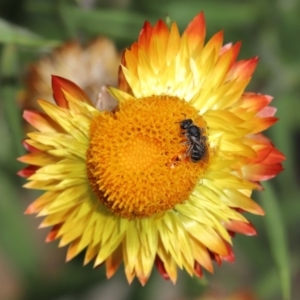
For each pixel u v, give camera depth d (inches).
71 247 11.0
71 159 10.8
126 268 10.8
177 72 10.8
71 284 14.0
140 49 10.6
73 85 10.8
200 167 10.6
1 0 13.7
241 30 13.9
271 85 14.1
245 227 10.9
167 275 11.0
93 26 13.1
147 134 10.4
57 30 13.8
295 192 14.2
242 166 10.8
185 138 10.3
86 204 10.9
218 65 10.8
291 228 14.7
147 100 10.6
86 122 10.7
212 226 10.8
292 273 14.8
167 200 10.6
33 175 10.8
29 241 14.3
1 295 16.2
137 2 13.7
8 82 12.5
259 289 13.9
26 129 12.3
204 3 13.6
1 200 14.2
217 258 10.9
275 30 13.9
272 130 13.8
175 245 10.8
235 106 10.8
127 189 10.5
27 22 13.8
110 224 10.9
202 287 13.9
